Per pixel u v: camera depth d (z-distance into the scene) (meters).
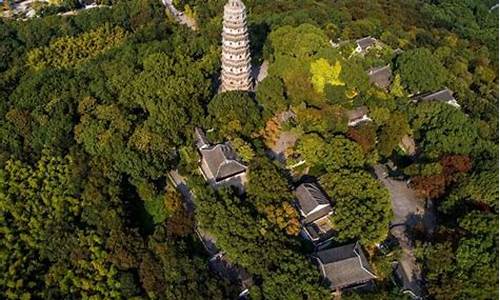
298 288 113.88
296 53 164.50
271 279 116.25
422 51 171.50
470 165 140.75
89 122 153.00
